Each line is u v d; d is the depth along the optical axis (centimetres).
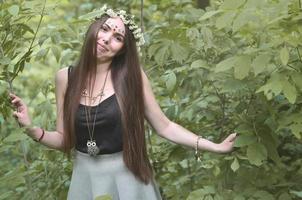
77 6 637
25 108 268
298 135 252
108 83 268
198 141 277
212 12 244
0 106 280
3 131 323
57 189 331
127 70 267
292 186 305
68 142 274
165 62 315
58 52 316
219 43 311
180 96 332
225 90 269
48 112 334
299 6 243
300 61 251
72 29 336
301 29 241
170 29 320
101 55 266
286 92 236
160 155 341
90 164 271
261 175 297
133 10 445
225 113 317
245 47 305
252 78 271
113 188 269
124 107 262
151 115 276
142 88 270
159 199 283
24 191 325
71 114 268
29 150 326
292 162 321
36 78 686
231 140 275
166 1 397
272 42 249
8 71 283
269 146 272
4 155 421
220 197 273
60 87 279
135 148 265
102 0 471
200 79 315
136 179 269
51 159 339
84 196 274
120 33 265
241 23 237
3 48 282
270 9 240
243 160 299
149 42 337
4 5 269
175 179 351
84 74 268
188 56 316
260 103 286
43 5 284
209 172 312
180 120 329
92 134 266
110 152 267
